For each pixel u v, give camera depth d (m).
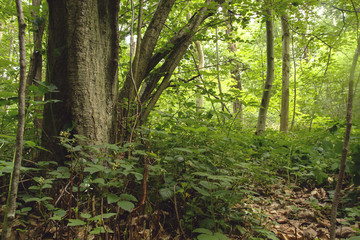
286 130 7.71
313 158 3.03
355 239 1.52
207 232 1.62
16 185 1.11
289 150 3.98
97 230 1.34
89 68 2.32
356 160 2.47
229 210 2.12
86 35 2.27
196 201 2.20
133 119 2.87
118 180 2.05
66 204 1.79
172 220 2.09
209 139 2.68
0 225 1.72
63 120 2.29
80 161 1.85
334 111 5.10
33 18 3.36
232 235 2.01
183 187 1.94
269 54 6.16
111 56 2.54
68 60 2.24
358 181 2.47
